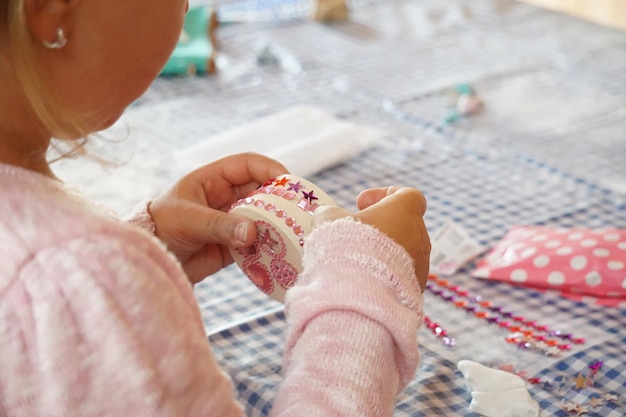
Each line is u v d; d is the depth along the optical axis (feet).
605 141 4.55
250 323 3.25
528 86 5.17
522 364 3.12
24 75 2.12
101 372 2.07
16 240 2.08
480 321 3.32
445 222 3.78
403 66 5.48
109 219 2.16
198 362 2.13
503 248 3.65
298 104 4.90
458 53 5.71
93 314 2.06
